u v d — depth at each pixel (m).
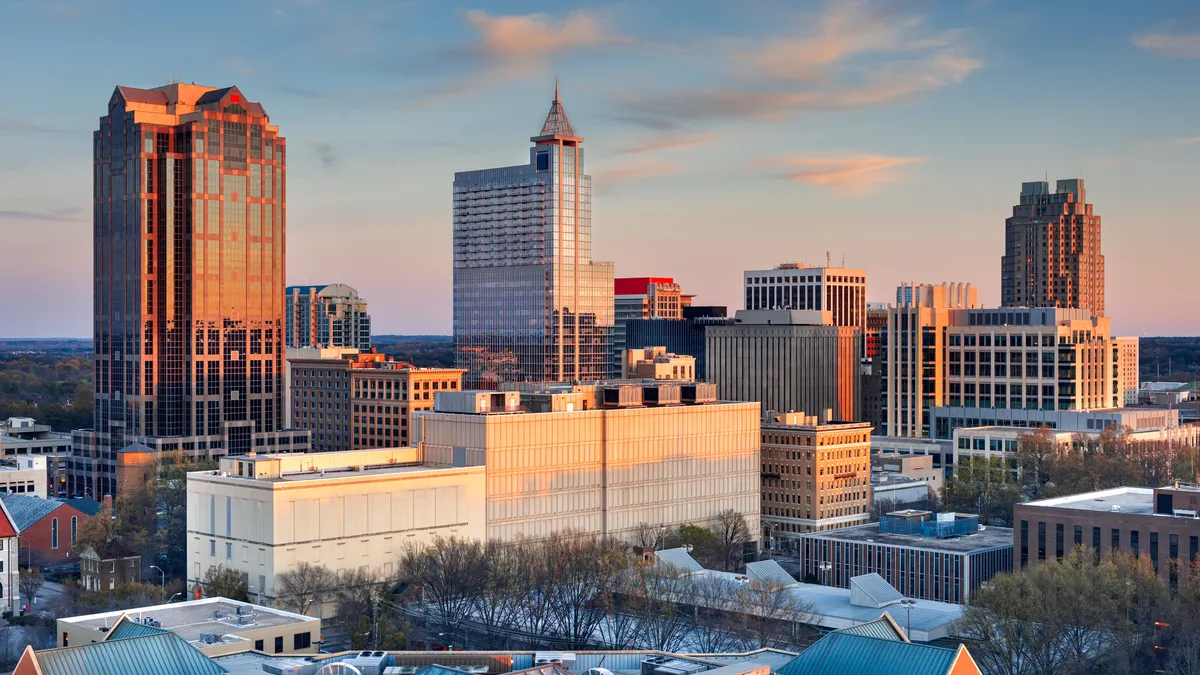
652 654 186.00
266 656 186.62
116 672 160.00
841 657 166.00
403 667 173.75
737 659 184.25
